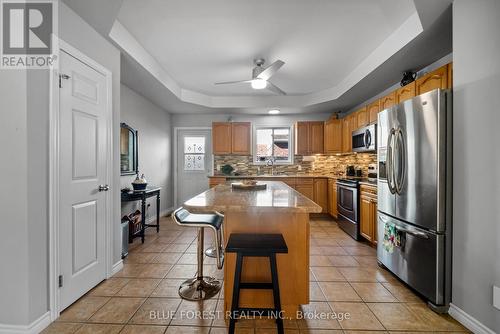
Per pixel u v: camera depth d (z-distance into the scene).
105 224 2.31
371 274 2.49
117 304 1.93
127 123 3.81
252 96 5.02
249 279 1.80
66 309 1.84
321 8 2.17
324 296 2.08
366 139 3.76
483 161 1.56
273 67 2.84
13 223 1.52
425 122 1.93
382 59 2.81
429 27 2.11
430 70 2.86
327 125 5.18
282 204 1.59
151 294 2.08
